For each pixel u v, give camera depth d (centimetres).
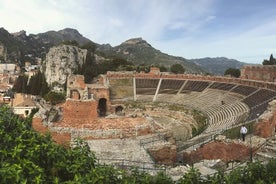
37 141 1027
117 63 14088
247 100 6275
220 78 8575
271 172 1141
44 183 875
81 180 888
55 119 4391
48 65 14525
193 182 1070
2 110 1143
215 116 6269
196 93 8181
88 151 1107
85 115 4069
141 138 3412
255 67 8619
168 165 2675
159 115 7531
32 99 9119
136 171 1111
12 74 18750
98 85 8412
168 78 9450
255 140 2816
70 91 8225
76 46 15250
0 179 798
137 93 8556
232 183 1080
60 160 995
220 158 2792
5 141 973
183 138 5444
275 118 3127
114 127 3581
